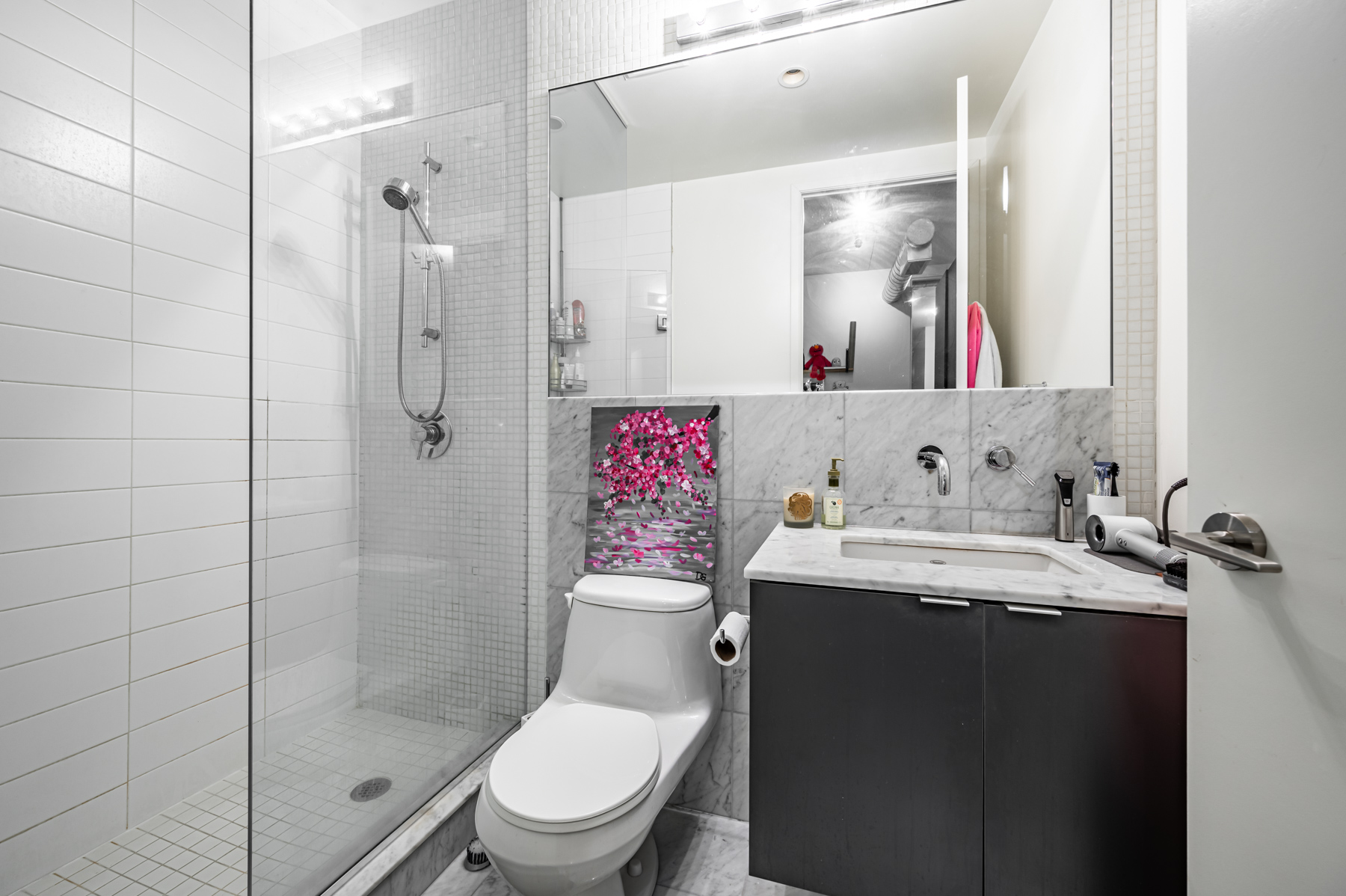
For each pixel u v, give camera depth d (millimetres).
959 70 1469
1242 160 585
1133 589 941
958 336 1473
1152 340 1319
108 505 1509
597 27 1769
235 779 1772
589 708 1340
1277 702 555
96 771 1462
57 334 1414
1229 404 605
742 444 1607
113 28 1526
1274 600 556
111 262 1523
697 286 1671
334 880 1190
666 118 1688
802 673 1066
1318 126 495
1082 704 925
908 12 1491
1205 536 611
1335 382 485
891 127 1518
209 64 1761
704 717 1383
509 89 1788
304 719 1175
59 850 1385
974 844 977
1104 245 1370
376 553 1367
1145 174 1324
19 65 1349
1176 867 886
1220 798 634
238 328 1841
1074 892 931
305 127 1221
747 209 1627
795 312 1592
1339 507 483
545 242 1823
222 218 1798
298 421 1193
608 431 1733
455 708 1584
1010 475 1410
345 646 1282
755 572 1084
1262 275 562
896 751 1017
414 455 1474
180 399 1678
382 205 1403
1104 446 1352
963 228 1468
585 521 1769
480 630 1672
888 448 1493
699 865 1410
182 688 1663
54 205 1410
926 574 1049
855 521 1520
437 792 1490
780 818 1079
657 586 1528
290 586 1161
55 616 1398
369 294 1368
